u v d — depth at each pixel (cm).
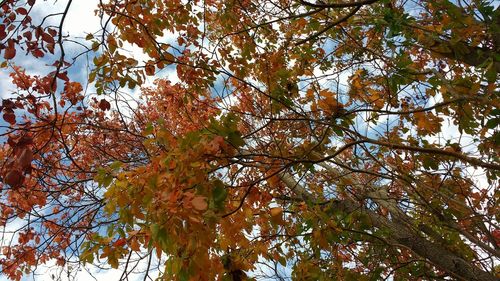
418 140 408
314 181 495
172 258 226
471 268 411
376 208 493
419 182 365
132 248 270
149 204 218
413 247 438
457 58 359
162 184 217
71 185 403
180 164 219
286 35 484
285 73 383
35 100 306
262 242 350
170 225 210
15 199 424
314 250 390
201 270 220
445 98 377
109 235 268
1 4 282
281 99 369
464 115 357
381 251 439
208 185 229
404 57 365
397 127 437
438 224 441
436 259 425
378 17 375
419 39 374
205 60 438
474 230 461
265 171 309
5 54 296
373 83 408
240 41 474
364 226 440
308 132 395
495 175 409
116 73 377
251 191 294
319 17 436
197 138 231
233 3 443
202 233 217
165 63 406
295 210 432
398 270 433
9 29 288
